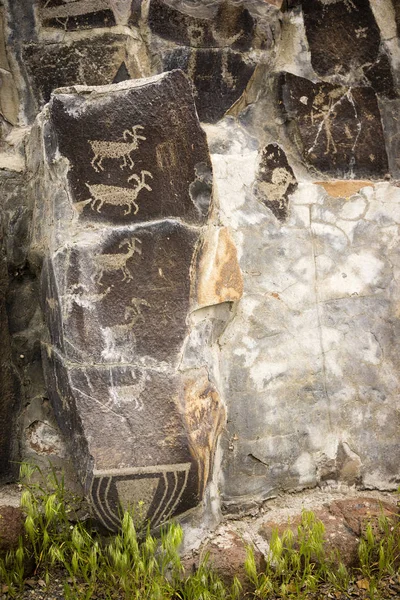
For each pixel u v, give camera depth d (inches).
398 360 125.8
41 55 130.8
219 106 128.5
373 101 132.0
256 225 121.0
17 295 116.7
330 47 132.2
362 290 125.6
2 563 98.0
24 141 122.4
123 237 102.3
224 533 110.0
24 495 101.9
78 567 100.7
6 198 118.2
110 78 129.8
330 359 123.4
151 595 94.5
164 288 102.6
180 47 129.4
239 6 128.6
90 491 98.9
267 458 119.3
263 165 123.4
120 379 101.1
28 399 115.5
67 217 103.2
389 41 133.8
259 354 119.6
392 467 124.1
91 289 101.5
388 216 127.9
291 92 129.0
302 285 123.0
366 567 104.5
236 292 111.3
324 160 127.9
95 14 128.9
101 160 102.3
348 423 123.4
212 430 107.0
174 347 102.5
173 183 102.7
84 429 99.5
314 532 102.7
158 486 100.0
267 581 100.9
